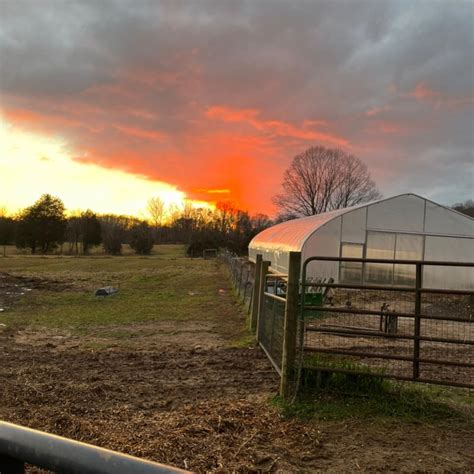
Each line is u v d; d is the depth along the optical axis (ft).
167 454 12.79
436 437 14.48
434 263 16.96
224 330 33.73
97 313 42.29
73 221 224.12
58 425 14.87
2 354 25.04
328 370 17.66
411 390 18.03
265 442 13.79
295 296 17.89
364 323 34.68
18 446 4.07
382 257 73.31
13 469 4.25
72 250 218.59
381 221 73.67
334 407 16.52
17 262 128.77
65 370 21.94
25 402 17.03
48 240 208.03
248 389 19.11
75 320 38.24
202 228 286.66
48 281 73.20
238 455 12.89
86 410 16.40
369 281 72.74
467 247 75.05
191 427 14.60
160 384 19.77
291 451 13.25
